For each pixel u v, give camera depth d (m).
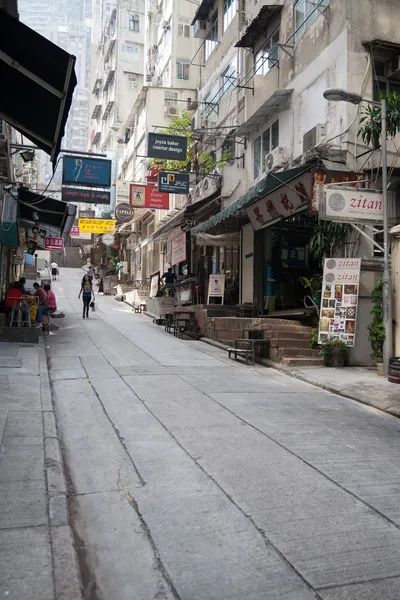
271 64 16.38
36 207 17.67
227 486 4.61
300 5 14.72
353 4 12.48
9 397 7.53
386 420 7.27
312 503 4.30
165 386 8.95
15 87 6.41
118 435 6.06
